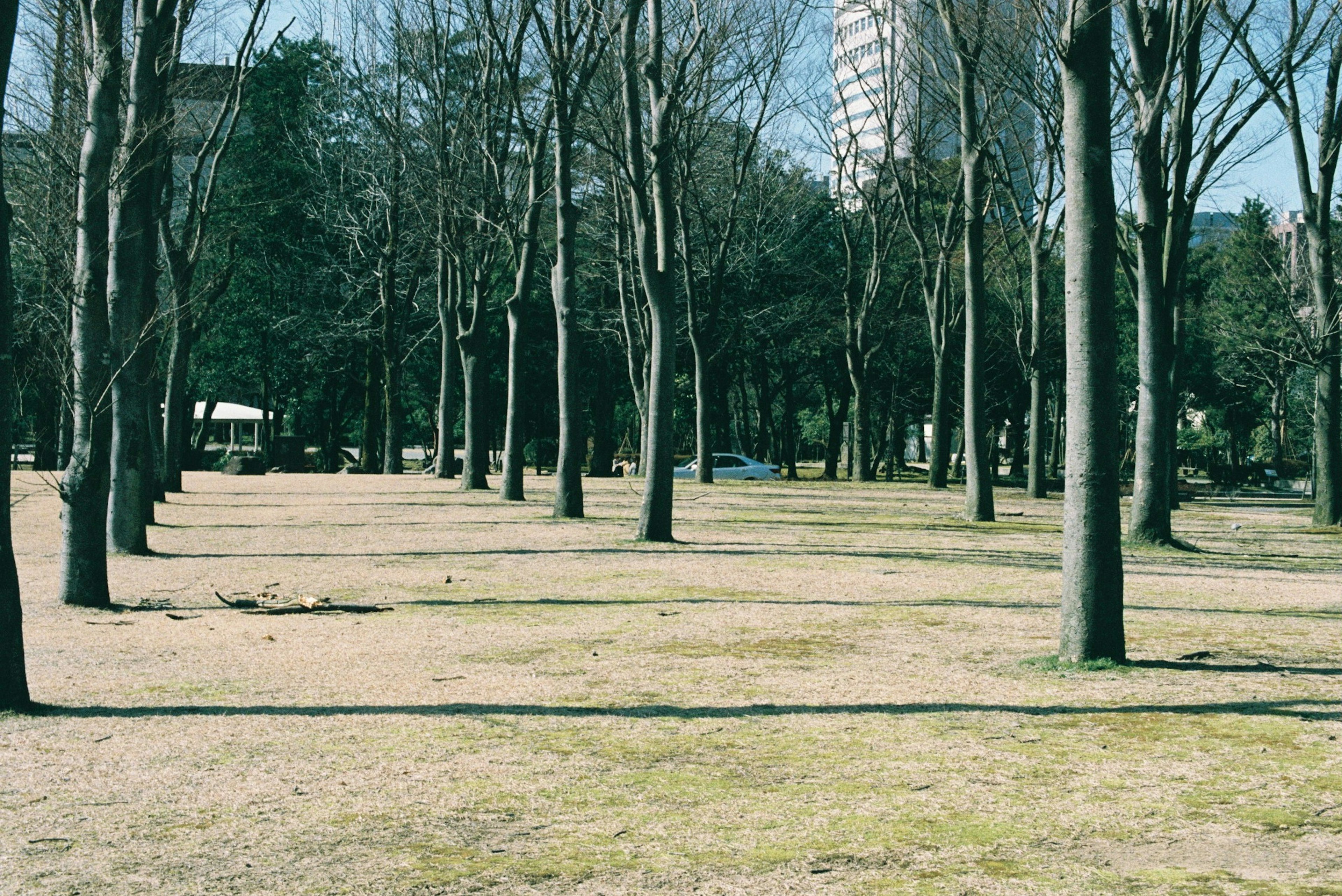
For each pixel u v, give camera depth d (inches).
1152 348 762.2
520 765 239.8
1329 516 1043.3
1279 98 979.9
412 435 3213.6
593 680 328.5
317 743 256.7
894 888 171.3
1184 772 234.8
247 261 1830.7
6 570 281.3
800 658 362.9
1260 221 2212.1
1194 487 2118.6
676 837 195.9
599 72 1005.2
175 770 235.6
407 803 214.7
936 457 1659.7
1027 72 929.5
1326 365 1045.2
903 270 2000.5
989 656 367.2
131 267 594.2
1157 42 694.5
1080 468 351.3
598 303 1893.5
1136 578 592.7
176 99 874.1
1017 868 180.2
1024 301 1763.0
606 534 789.2
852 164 1865.2
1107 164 346.6
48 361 484.7
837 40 1641.2
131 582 535.8
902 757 247.1
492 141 1140.5
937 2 963.3
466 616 449.4
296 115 1926.7
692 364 2071.9
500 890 170.9
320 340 1926.7
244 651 371.2
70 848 189.3
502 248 1446.9
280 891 170.1
